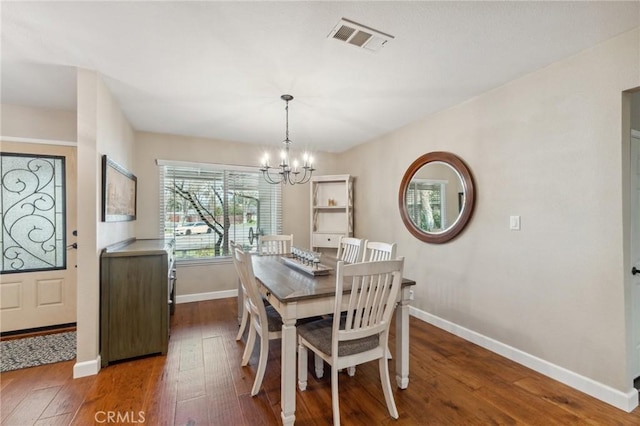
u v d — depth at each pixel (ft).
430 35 5.86
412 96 8.82
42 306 9.87
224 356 8.11
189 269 13.10
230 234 14.11
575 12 5.19
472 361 7.82
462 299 9.27
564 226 6.77
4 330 9.41
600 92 6.15
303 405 6.10
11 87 8.32
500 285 8.16
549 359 7.06
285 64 6.99
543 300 7.18
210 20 5.40
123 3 4.95
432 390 6.57
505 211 8.02
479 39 6.00
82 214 7.15
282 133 12.68
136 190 12.12
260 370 6.36
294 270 7.97
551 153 7.00
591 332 6.33
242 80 7.77
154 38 5.96
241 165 14.20
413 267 11.21
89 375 7.07
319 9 5.13
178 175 13.17
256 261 9.36
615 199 5.95
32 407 5.94
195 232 13.46
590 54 6.30
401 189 11.58
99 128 7.48
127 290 7.77
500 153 8.14
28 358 7.98
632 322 6.29
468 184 8.94
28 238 9.78
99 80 7.45
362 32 5.77
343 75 7.52
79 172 7.13
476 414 5.80
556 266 6.92
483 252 8.63
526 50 6.40
